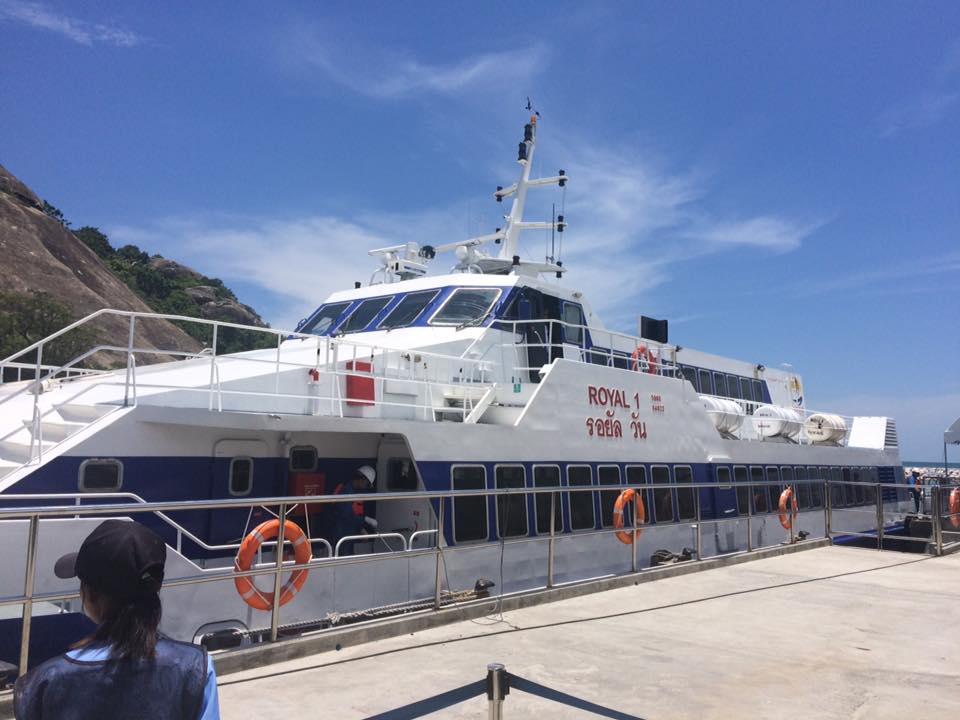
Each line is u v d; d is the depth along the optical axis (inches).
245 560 261.4
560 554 433.4
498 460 406.9
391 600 342.3
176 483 318.7
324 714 201.2
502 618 320.2
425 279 536.4
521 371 487.5
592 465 468.4
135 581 84.9
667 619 328.2
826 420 809.5
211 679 86.9
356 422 343.0
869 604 370.6
